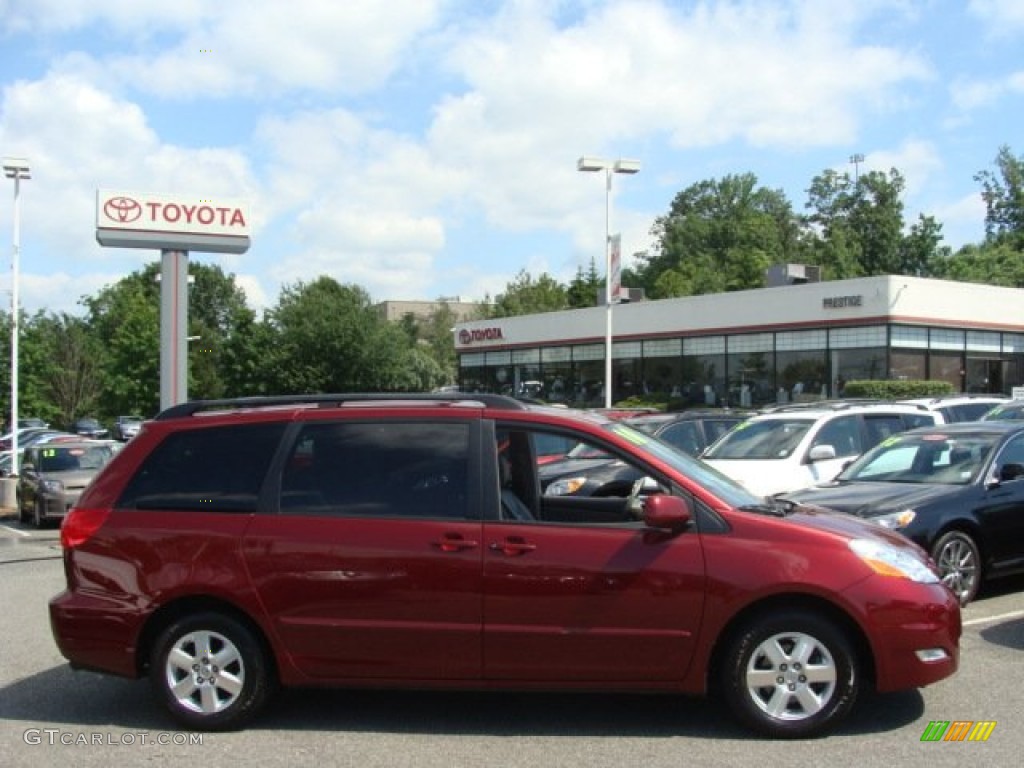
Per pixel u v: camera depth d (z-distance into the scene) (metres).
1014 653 6.89
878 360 33.38
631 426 6.32
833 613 5.20
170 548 5.52
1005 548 8.73
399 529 5.37
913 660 5.12
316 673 5.40
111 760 5.09
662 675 5.19
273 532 5.45
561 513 5.91
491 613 5.25
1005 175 75.25
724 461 11.80
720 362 39.66
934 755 4.91
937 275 70.75
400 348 62.59
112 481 5.76
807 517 5.49
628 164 28.95
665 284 79.06
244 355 62.12
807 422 12.05
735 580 5.12
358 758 5.04
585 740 5.26
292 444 5.64
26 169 29.44
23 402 45.88
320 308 61.34
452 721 5.63
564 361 48.00
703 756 4.96
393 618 5.32
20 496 20.39
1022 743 5.09
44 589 10.61
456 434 5.56
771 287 39.72
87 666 5.61
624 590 5.18
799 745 5.09
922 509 8.40
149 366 61.28
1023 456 9.19
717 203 97.62
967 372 35.44
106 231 22.48
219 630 5.50
